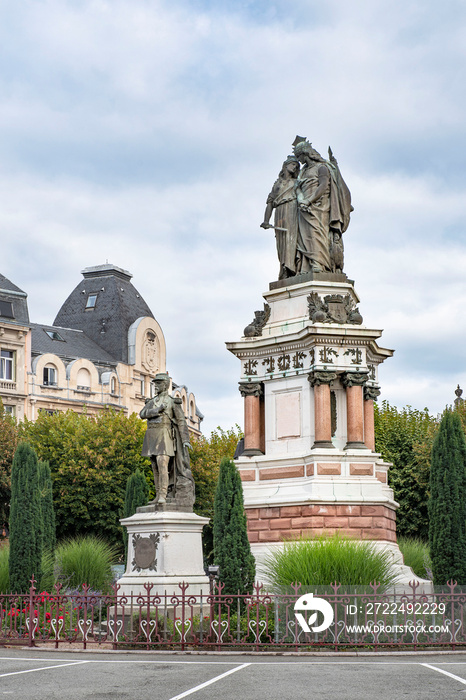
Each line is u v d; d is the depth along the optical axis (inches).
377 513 1229.1
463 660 734.5
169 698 528.1
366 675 630.5
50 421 2605.8
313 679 611.2
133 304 4008.4
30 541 1056.2
